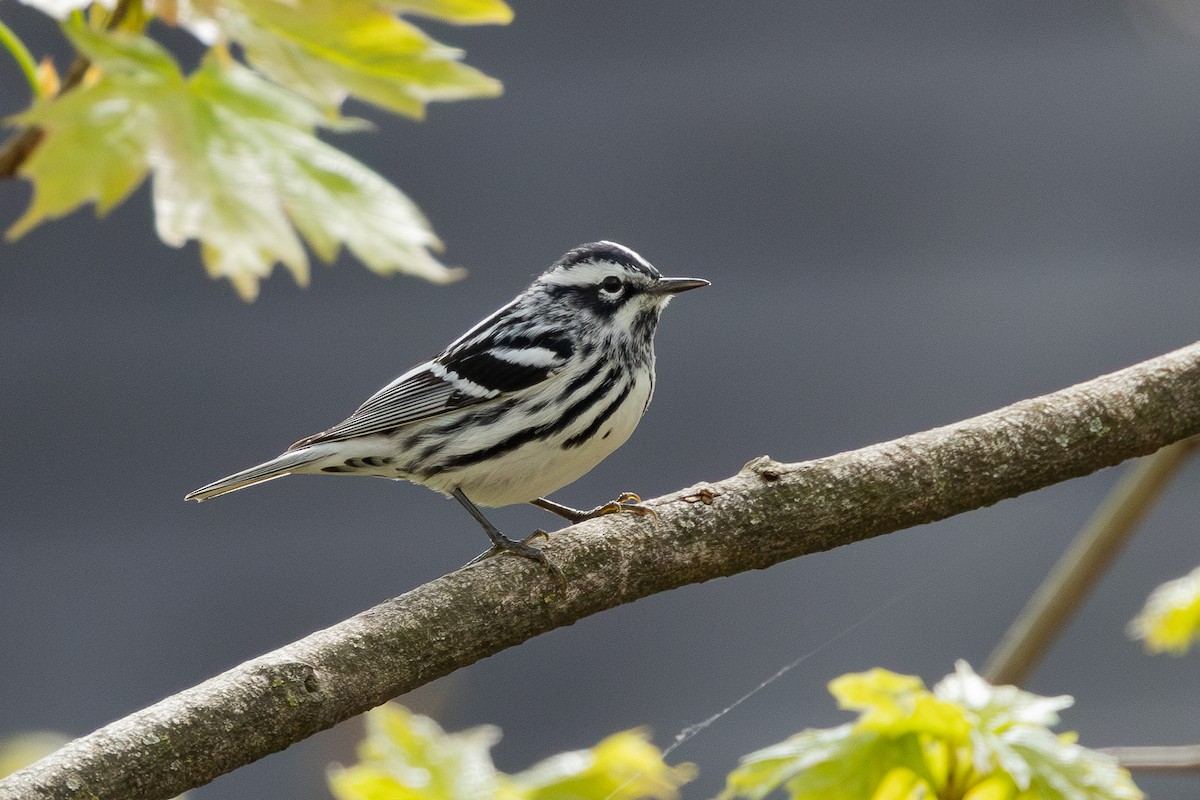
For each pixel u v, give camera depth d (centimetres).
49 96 442
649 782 451
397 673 446
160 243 529
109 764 443
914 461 449
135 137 406
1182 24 563
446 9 441
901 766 448
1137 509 455
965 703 448
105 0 433
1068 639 536
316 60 441
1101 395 450
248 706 445
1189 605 454
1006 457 449
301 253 405
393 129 541
